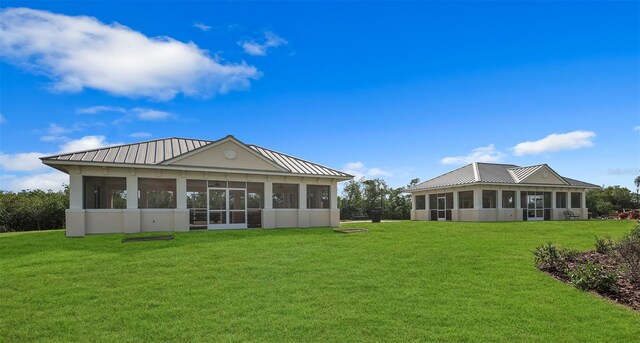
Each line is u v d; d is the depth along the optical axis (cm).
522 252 1123
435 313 618
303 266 936
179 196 1756
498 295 709
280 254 1088
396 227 1992
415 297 698
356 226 2114
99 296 701
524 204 2914
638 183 5641
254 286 765
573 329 559
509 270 895
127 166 1625
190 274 855
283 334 539
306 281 802
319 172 2120
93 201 1609
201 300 679
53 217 2567
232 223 1900
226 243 1282
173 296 700
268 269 903
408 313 618
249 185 1955
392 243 1306
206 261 987
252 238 1420
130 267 919
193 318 597
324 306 651
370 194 4281
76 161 1534
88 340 523
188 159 1775
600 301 679
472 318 598
